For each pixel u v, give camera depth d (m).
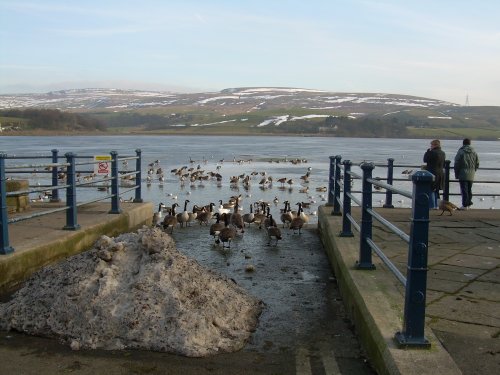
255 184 35.09
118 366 4.04
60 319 4.64
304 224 12.56
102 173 9.59
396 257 6.32
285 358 4.23
